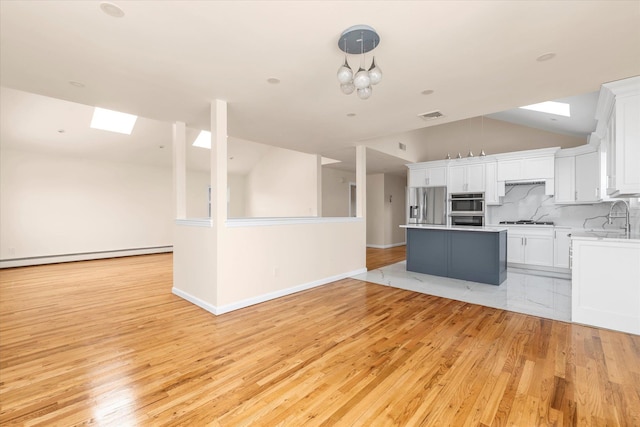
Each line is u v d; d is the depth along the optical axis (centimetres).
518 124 654
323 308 345
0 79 282
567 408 169
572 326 289
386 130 463
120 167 725
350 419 161
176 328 286
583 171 513
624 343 250
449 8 181
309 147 586
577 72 266
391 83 290
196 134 701
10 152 584
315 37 214
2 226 577
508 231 580
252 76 276
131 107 358
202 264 351
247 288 354
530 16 189
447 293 406
